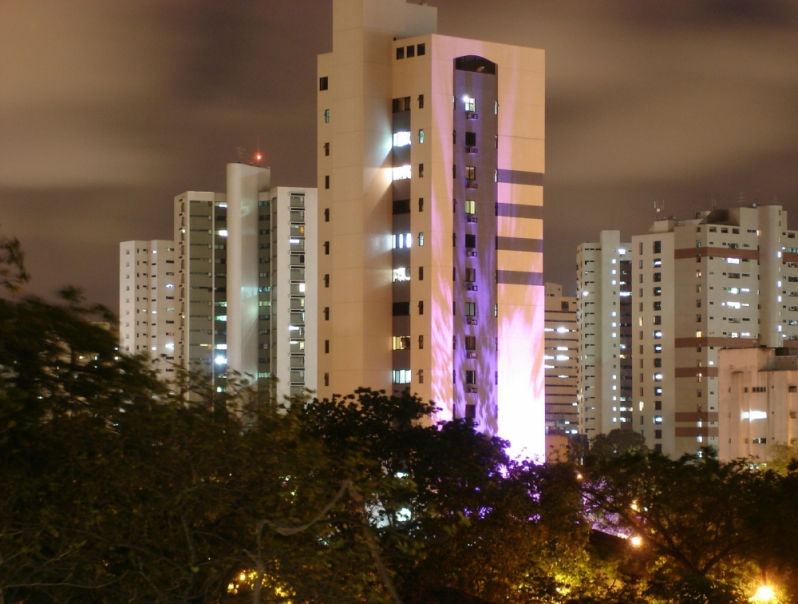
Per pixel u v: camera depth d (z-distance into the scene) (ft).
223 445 93.61
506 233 396.98
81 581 85.56
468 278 390.42
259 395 103.81
